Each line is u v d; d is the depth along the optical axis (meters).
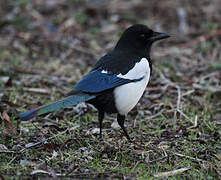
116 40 18.58
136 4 21.00
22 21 19.84
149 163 9.36
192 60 16.78
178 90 13.42
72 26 19.45
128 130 11.34
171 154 9.71
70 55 17.39
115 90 10.02
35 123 11.35
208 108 12.65
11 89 13.65
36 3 21.14
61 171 8.83
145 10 20.67
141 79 10.28
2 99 12.74
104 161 9.35
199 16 19.94
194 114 12.33
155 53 17.39
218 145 10.38
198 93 13.75
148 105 13.08
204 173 8.95
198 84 14.53
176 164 9.24
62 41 18.36
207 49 17.38
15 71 15.35
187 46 17.84
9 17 20.02
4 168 8.72
